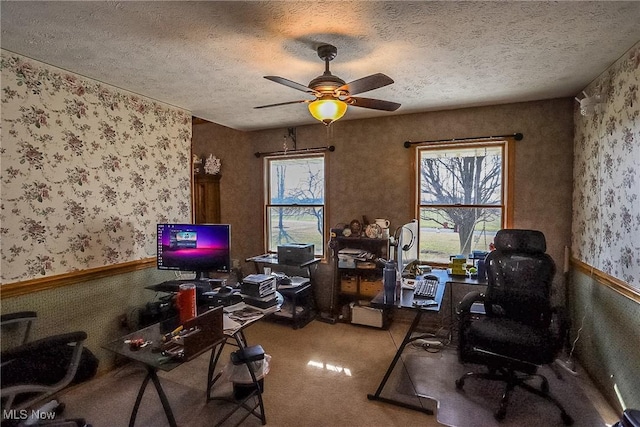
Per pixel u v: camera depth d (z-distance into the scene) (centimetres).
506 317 251
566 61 224
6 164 209
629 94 205
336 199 400
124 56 217
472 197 350
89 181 256
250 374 207
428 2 156
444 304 348
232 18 171
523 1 155
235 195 464
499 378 226
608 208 232
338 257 372
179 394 236
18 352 152
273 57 220
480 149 346
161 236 284
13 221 212
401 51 210
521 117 320
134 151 292
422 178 369
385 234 360
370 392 236
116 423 204
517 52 210
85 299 254
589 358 257
